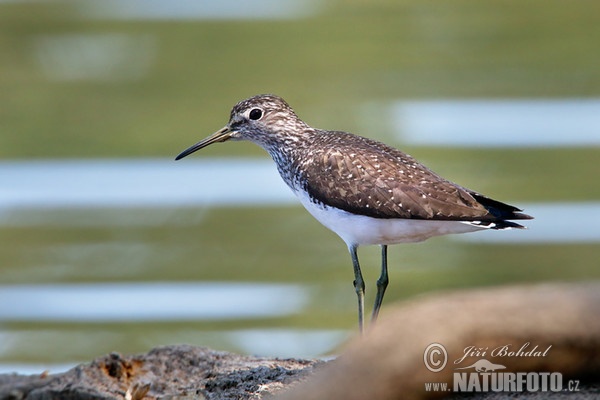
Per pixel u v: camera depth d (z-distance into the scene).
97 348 14.83
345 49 26.41
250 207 19.03
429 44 26.66
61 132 21.97
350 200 9.66
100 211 18.77
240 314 15.84
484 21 28.42
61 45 26.77
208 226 18.27
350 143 10.12
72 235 18.11
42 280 16.80
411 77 24.45
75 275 16.95
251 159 20.70
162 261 17.47
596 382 6.86
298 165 10.25
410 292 16.38
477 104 22.70
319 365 8.89
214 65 25.59
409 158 9.93
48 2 29.84
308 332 15.31
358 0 30.36
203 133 21.83
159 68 25.58
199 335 15.19
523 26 27.81
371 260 17.45
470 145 20.83
